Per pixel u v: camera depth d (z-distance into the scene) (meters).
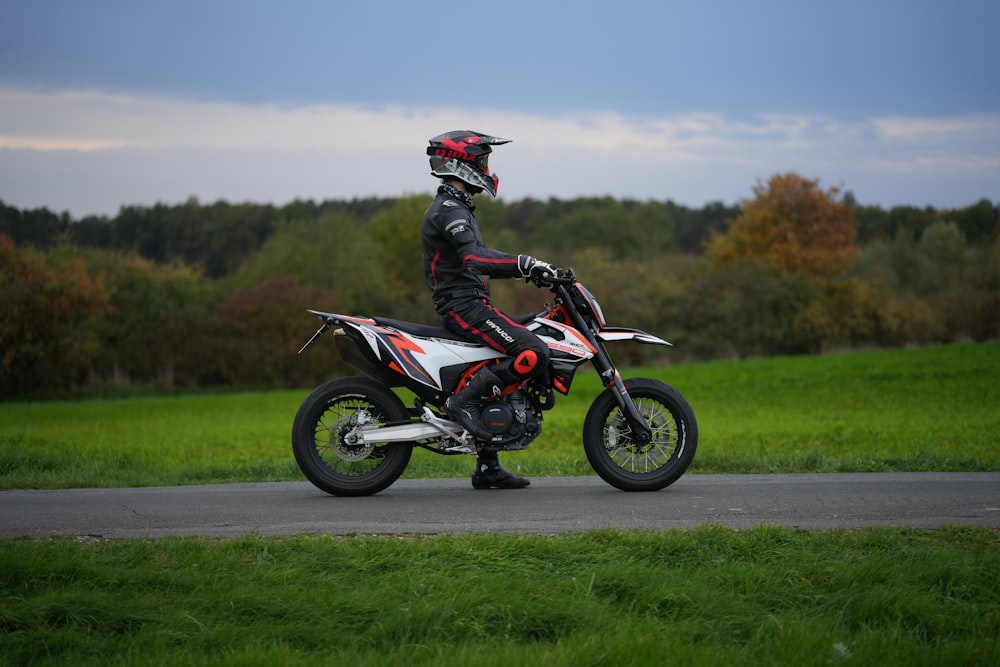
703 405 40.72
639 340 10.25
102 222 85.94
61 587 6.58
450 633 5.91
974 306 83.50
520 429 10.00
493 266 9.80
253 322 80.81
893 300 86.19
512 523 8.67
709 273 90.19
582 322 10.20
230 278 90.69
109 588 6.58
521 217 131.75
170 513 9.25
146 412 48.72
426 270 10.27
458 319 10.05
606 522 8.70
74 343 74.50
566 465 13.45
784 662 5.54
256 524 8.70
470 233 9.93
